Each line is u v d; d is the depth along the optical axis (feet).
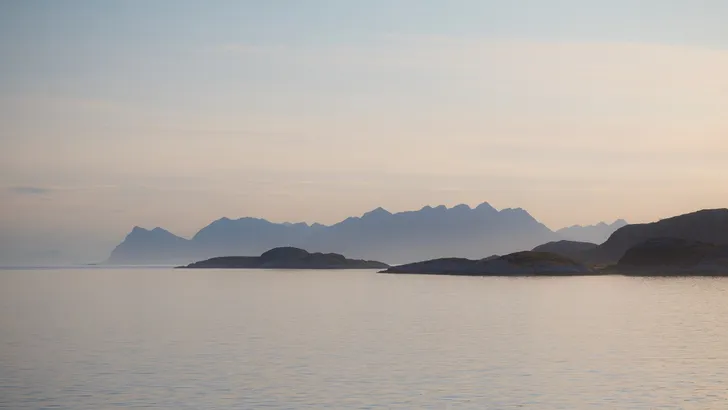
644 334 182.29
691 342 165.89
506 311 259.60
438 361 138.41
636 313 248.52
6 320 227.20
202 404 103.24
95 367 132.26
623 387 114.01
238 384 116.47
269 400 105.50
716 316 234.99
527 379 120.06
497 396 107.86
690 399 105.91
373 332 188.65
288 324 211.82
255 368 130.93
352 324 211.41
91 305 301.02
